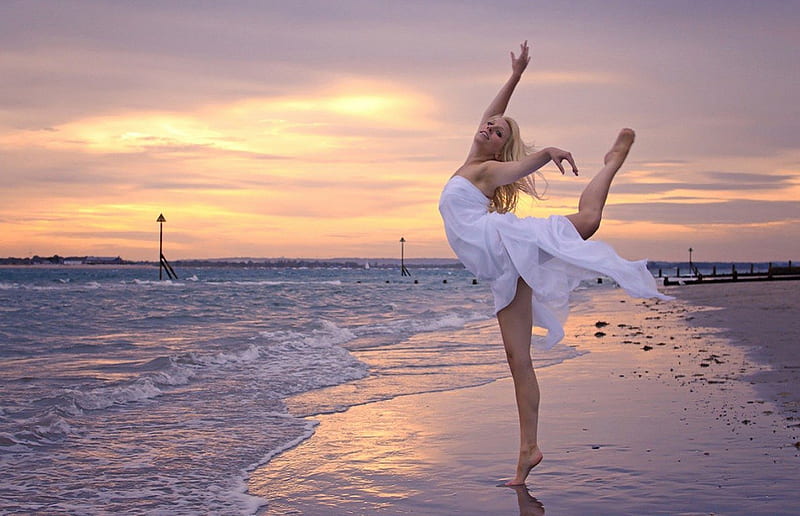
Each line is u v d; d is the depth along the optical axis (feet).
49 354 37.86
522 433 15.48
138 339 45.75
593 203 15.17
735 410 21.99
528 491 14.71
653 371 30.53
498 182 15.75
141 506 13.87
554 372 30.68
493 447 18.57
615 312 76.48
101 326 56.59
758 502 13.69
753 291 125.80
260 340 41.70
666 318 63.87
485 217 15.40
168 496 14.49
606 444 18.29
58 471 16.12
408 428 20.72
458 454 17.90
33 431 19.20
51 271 451.53
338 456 17.67
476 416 22.40
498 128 16.25
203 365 32.50
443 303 96.22
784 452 17.24
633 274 14.14
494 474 16.14
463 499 14.34
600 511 13.38
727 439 18.53
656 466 16.24
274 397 25.40
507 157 16.37
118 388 25.32
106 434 19.66
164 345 41.96
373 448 18.44
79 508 13.71
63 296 107.65
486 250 15.08
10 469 16.20
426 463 17.08
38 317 64.23
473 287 179.11
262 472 16.31
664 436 18.97
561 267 14.92
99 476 15.80
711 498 13.96
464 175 15.97
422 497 14.48
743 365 31.24
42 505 13.85
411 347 41.42
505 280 15.17
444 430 20.48
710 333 47.09
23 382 27.81
